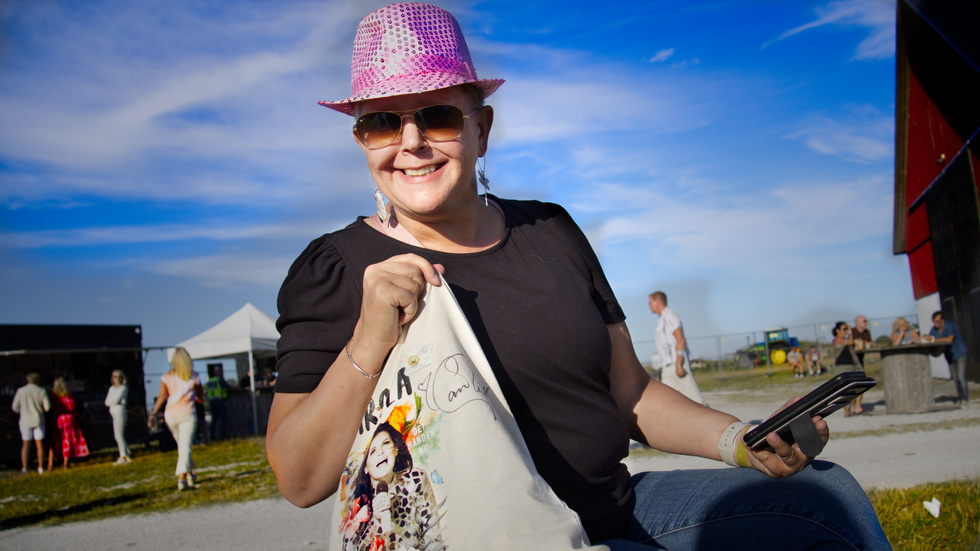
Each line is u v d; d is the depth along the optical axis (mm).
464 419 1176
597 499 1432
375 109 1472
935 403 11062
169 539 5773
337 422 1276
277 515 6461
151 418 16203
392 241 1491
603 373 1526
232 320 18859
